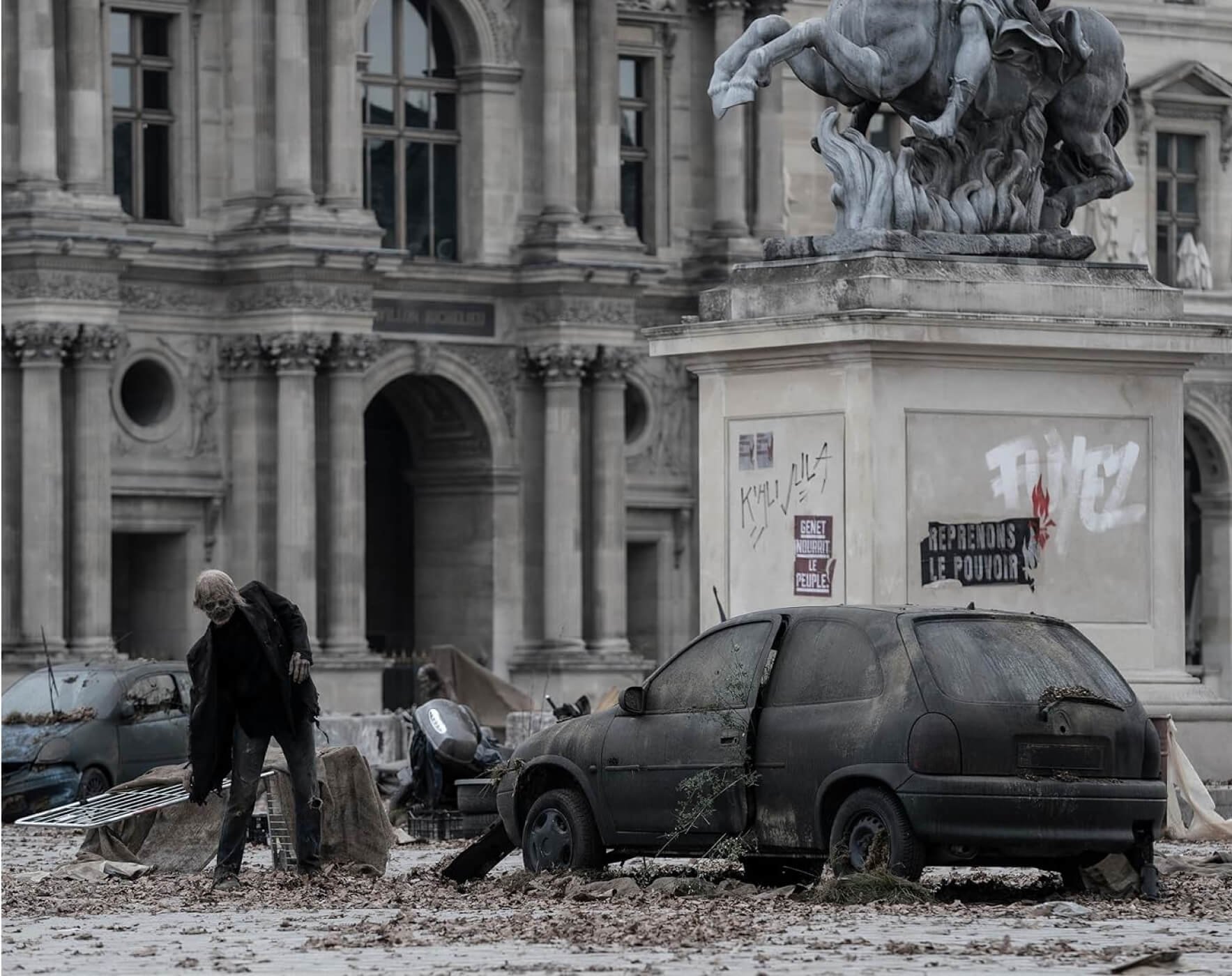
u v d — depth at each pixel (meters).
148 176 146.25
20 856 67.00
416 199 156.25
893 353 53.94
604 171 157.88
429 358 153.38
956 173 56.28
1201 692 57.59
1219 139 177.88
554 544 156.62
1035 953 37.31
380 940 40.06
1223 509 174.50
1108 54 57.38
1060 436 55.53
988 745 44.78
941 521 54.50
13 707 94.81
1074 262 56.16
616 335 156.75
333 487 146.25
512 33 157.62
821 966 36.00
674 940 39.16
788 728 46.53
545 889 47.78
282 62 145.00
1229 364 174.38
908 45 55.62
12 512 139.88
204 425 147.00
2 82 139.38
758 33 55.94
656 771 48.28
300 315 144.38
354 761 55.84
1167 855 53.03
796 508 55.09
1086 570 55.91
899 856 44.69
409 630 162.50
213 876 52.28
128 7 144.88
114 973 36.81
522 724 107.44
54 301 138.75
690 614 165.50
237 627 50.78
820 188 167.50
